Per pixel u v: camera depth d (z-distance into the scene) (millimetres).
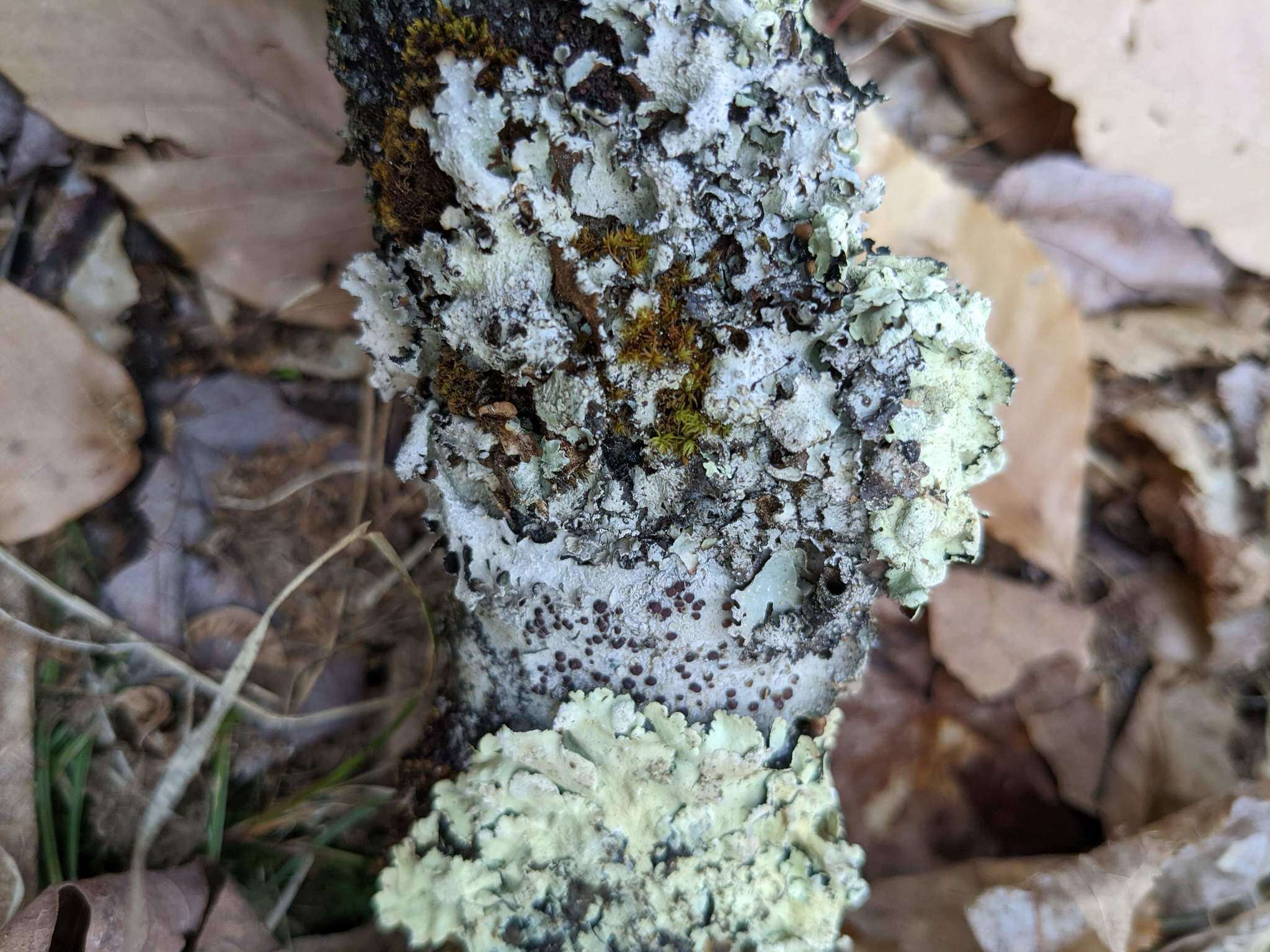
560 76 75
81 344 110
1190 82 119
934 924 114
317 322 120
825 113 75
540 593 91
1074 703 126
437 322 83
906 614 125
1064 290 122
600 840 95
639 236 78
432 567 123
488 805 95
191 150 110
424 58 75
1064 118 125
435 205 80
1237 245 126
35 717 109
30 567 111
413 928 95
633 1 72
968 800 125
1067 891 112
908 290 80
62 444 110
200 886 108
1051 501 125
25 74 104
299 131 111
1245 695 125
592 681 93
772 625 89
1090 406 124
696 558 88
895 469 80
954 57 125
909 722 126
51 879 106
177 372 118
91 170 111
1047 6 118
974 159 129
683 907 95
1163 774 123
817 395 79
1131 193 126
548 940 96
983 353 83
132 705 114
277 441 122
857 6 122
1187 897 114
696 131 74
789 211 77
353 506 124
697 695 94
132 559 116
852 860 96
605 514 85
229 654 119
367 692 123
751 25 73
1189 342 127
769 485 83
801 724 98
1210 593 124
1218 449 125
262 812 116
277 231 115
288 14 106
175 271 117
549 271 79
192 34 106
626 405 81
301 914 113
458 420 86
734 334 79
